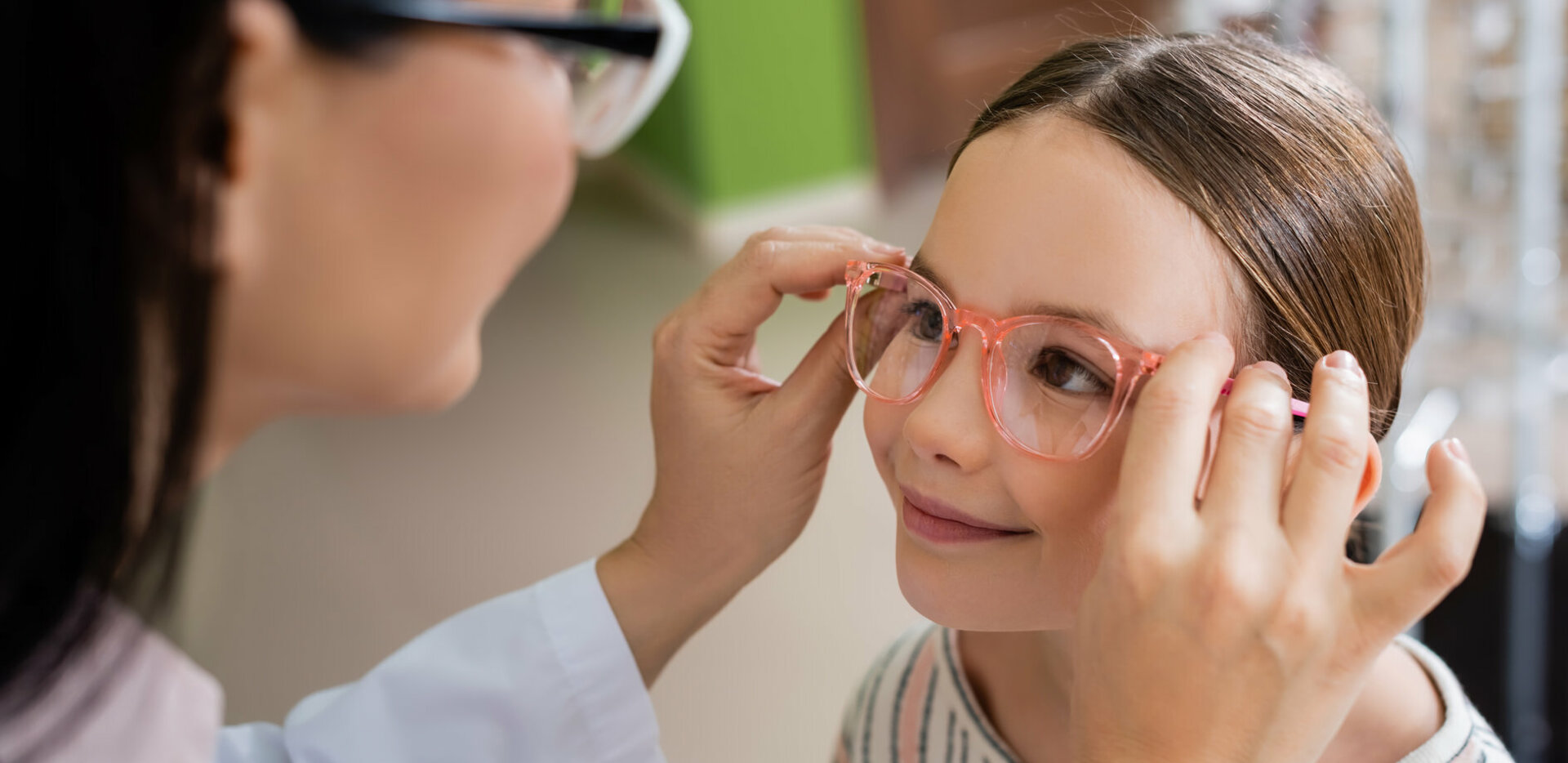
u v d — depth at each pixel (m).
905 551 0.58
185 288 0.43
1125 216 0.53
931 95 3.16
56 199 0.41
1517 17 1.00
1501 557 1.19
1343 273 0.57
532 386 2.38
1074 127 0.55
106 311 0.42
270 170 0.44
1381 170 0.58
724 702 1.51
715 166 3.02
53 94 0.41
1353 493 0.48
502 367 2.46
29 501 0.43
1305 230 0.55
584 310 2.70
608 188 3.48
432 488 2.06
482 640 0.64
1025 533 0.56
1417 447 1.04
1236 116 0.55
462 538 1.91
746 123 3.02
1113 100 0.55
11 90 0.41
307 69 0.43
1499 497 1.31
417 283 0.46
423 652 0.64
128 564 0.45
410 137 0.44
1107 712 0.48
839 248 0.60
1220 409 0.54
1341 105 0.58
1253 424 0.49
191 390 0.43
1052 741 0.65
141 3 0.41
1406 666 0.59
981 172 0.56
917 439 0.55
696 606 0.66
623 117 0.50
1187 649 0.47
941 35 3.11
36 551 0.43
